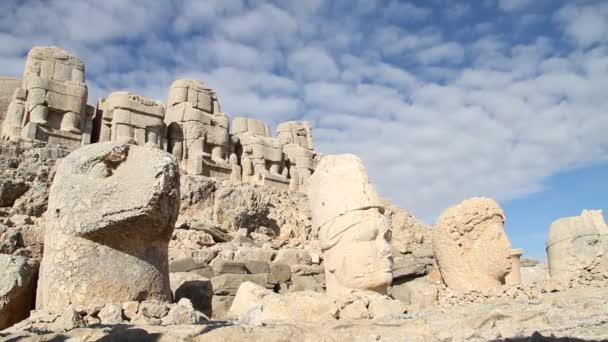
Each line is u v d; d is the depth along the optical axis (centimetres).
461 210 1051
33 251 888
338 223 862
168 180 664
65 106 1596
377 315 775
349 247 845
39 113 1544
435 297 1039
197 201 1623
